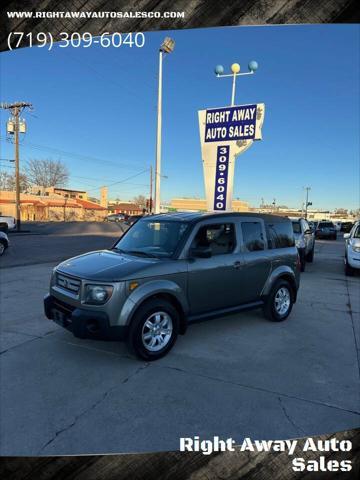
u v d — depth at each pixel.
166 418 2.92
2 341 4.54
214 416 2.97
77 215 64.69
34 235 26.72
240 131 10.47
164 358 4.11
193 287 4.39
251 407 3.11
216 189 11.00
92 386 3.42
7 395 3.24
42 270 10.17
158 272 4.05
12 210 51.59
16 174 31.81
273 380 3.62
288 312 5.77
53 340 4.59
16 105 31.91
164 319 4.14
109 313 3.71
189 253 4.42
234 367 3.91
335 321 5.76
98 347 4.38
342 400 3.27
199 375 3.69
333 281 9.62
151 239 4.80
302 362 4.09
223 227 4.91
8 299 6.70
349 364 4.06
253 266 5.15
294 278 5.83
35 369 3.77
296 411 3.07
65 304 4.11
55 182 73.75
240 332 5.09
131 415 2.96
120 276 3.81
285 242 5.85
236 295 4.97
